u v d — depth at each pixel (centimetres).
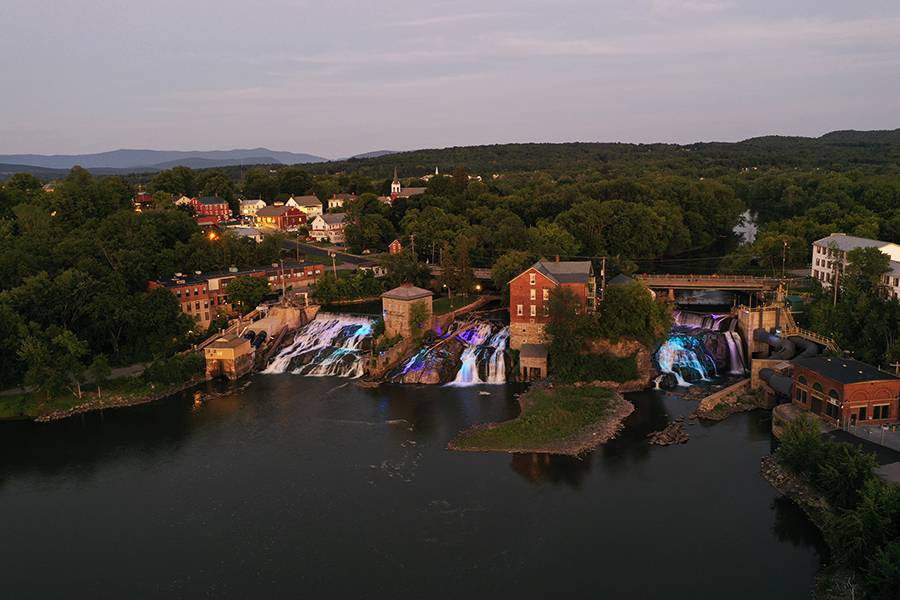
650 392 10544
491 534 6756
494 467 8169
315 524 7031
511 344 11769
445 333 12800
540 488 7644
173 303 12494
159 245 15550
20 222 15912
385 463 8369
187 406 10581
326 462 8456
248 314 14100
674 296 15325
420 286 16050
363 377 11806
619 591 5862
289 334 13662
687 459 8244
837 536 5834
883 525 5550
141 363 11969
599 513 7094
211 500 7600
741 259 16800
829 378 8244
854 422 8050
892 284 11962
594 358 10838
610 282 12675
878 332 10112
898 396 8081
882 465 6731
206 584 6106
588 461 8256
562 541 6619
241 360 12088
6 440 9400
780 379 9475
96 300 11662
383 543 6656
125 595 5994
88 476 8262
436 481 7862
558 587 5928
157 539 6856
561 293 10738
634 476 7850
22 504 7619
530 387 10838
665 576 6050
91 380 11231
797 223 17988
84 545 6788
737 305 14100
